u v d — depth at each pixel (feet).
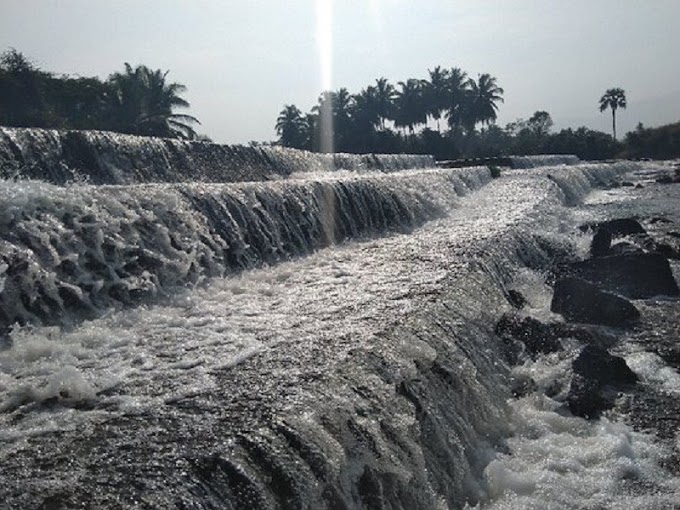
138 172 52.19
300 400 17.70
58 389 18.71
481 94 265.75
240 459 14.75
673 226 68.23
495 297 33.83
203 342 23.29
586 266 43.37
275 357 21.39
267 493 14.28
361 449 16.96
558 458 21.74
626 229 61.36
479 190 83.82
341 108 263.90
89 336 23.85
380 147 239.91
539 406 25.77
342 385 18.97
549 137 265.54
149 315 26.86
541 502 19.39
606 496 19.63
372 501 16.48
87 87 153.69
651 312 37.19
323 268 37.29
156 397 18.34
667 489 20.02
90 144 49.57
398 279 33.09
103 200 31.07
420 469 18.30
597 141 255.09
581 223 67.72
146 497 13.09
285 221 42.68
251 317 26.55
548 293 39.88
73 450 15.26
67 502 12.98
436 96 264.11
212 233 35.83
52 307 25.29
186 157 58.39
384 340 22.90
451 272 34.24
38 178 44.70
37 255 26.16
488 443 22.93
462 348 25.54
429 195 64.08
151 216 32.71
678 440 23.04
